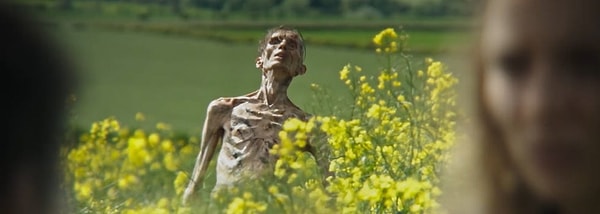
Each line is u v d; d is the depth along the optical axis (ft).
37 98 4.63
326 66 103.76
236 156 23.85
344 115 27.07
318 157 22.41
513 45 4.68
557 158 4.63
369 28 147.64
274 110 24.14
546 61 4.59
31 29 4.66
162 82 121.49
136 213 18.29
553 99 4.58
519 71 4.70
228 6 172.86
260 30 154.81
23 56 4.60
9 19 4.60
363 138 21.65
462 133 5.48
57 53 4.72
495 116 4.96
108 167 27.45
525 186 5.05
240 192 20.31
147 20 156.56
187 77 124.57
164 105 109.60
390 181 17.24
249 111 24.20
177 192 19.39
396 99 25.70
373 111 23.82
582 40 4.53
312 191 18.28
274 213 17.40
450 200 5.72
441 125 23.82
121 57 132.36
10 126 4.59
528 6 4.63
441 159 20.80
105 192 23.43
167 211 18.43
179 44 141.79
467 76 5.20
